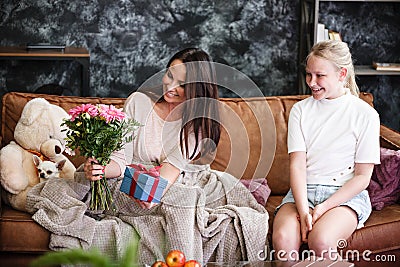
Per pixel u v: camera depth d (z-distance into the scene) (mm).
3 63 4367
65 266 2533
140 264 2604
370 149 2854
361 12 4578
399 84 4723
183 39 4484
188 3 4434
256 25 4527
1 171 2863
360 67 4531
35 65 4402
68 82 4461
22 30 4324
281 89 4648
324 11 4555
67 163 3033
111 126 2678
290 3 4531
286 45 4586
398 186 3064
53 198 2766
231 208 2799
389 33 4621
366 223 2838
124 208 2805
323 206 2758
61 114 3084
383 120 4773
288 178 3287
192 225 2695
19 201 2854
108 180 2830
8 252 2723
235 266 2338
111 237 2691
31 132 3012
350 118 2906
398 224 2871
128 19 4406
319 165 2906
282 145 3303
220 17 4488
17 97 3158
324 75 2852
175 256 2166
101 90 4480
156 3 4406
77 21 4367
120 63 4457
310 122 2957
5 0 4270
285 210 2822
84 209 2732
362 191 2895
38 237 2693
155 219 2715
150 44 4457
